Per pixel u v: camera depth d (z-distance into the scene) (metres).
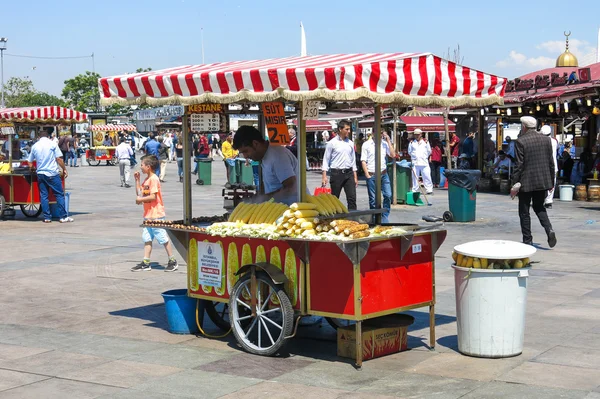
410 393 5.49
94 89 81.12
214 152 54.50
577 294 8.78
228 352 6.73
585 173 21.11
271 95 6.09
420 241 6.54
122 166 27.47
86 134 65.56
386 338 6.51
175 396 5.54
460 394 5.43
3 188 17.08
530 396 5.35
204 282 7.12
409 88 6.18
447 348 6.70
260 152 7.25
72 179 31.83
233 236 6.72
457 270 6.40
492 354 6.29
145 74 7.20
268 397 5.47
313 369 6.16
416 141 22.36
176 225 7.43
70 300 8.95
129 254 12.13
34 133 20.14
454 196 15.34
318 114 7.07
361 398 5.40
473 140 27.12
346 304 6.09
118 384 5.85
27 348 6.94
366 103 7.39
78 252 12.38
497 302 6.22
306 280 6.31
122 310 8.45
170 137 48.19
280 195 7.16
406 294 6.43
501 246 6.24
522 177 11.29
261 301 6.58
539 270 10.25
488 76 6.69
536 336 6.99
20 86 87.31
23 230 15.23
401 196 19.08
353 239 5.87
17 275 10.50
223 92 6.43
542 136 11.19
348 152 13.46
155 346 6.96
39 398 5.56
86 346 6.99
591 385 5.58
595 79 22.59
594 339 6.86
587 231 14.01
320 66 5.93
